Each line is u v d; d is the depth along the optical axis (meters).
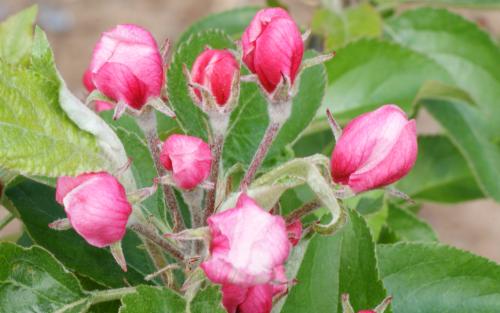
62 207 0.25
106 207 0.20
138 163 0.24
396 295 0.26
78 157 0.21
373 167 0.21
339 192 0.21
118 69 0.21
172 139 0.21
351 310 0.21
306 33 0.22
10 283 0.23
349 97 0.32
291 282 0.22
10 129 0.20
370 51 0.32
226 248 0.19
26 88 0.20
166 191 0.22
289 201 0.26
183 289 0.20
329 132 0.35
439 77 0.33
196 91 0.22
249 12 0.36
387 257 0.26
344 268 0.24
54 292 0.23
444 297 0.26
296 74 0.22
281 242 0.19
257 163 0.22
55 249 0.24
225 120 0.21
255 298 0.21
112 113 0.26
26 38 0.29
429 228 0.34
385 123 0.21
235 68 0.21
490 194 0.35
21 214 0.25
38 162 0.20
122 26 0.21
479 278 0.26
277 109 0.22
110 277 0.24
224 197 0.22
